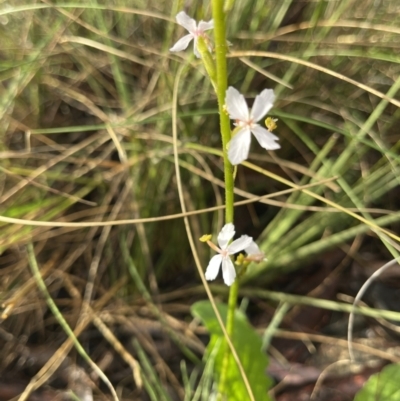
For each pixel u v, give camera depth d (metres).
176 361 0.19
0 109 0.21
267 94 0.09
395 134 0.23
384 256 0.22
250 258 0.12
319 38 0.22
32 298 0.20
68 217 0.21
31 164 0.23
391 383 0.15
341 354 0.19
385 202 0.23
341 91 0.24
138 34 0.25
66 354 0.19
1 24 0.24
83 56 0.24
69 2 0.23
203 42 0.10
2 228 0.20
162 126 0.22
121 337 0.20
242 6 0.23
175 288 0.22
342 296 0.21
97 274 0.21
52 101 0.25
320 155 0.21
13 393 0.18
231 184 0.11
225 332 0.13
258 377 0.16
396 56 0.21
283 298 0.20
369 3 0.24
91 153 0.24
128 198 0.22
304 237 0.21
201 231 0.22
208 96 0.22
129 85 0.25
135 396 0.18
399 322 0.20
